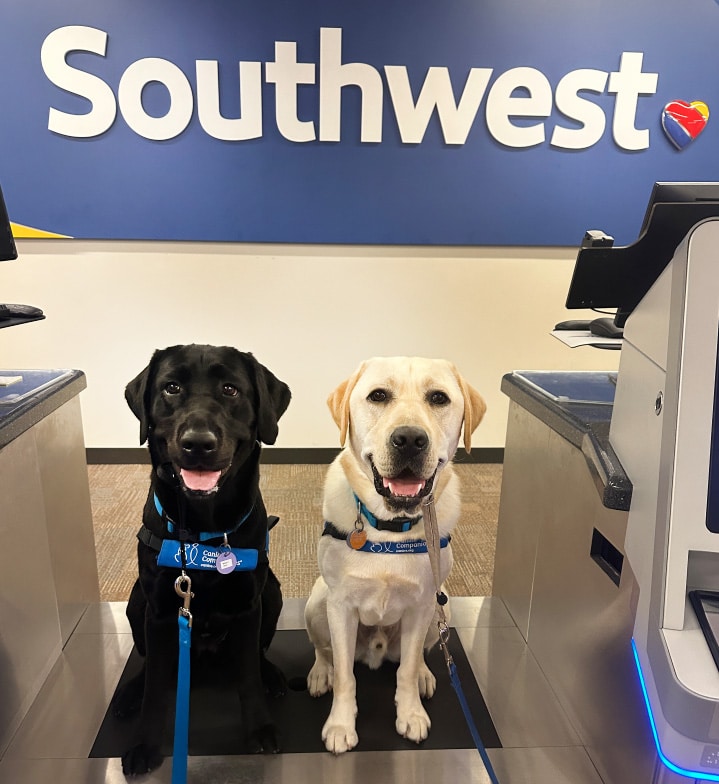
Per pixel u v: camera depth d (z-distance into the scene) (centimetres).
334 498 136
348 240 315
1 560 130
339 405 135
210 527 126
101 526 269
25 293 315
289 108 293
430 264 324
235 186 304
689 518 85
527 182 311
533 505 168
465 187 310
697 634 85
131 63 284
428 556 129
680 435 85
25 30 279
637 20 291
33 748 131
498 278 329
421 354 339
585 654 131
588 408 149
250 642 133
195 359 127
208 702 144
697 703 79
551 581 154
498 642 173
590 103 301
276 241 313
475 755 131
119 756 129
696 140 308
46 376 171
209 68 286
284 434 344
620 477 108
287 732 136
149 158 297
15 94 285
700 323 85
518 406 182
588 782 124
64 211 302
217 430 117
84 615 181
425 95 294
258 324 328
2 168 294
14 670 136
